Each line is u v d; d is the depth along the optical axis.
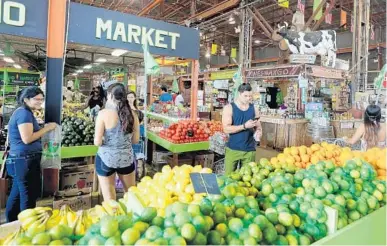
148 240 0.94
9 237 1.09
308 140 6.71
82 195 3.14
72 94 9.30
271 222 1.17
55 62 3.09
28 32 3.07
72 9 3.49
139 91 9.14
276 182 1.52
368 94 6.02
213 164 4.62
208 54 17.31
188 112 6.84
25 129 2.64
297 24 7.31
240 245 1.02
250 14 8.80
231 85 12.18
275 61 16.88
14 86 7.54
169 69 10.63
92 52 5.72
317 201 1.31
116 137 2.67
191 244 0.97
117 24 3.83
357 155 2.08
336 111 7.68
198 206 1.11
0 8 2.92
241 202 1.25
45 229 1.08
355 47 6.60
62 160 3.97
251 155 3.00
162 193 1.39
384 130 2.94
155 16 11.72
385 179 1.83
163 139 4.59
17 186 2.78
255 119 2.94
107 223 0.97
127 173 2.80
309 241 1.16
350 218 1.38
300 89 8.20
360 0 6.46
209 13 9.74
